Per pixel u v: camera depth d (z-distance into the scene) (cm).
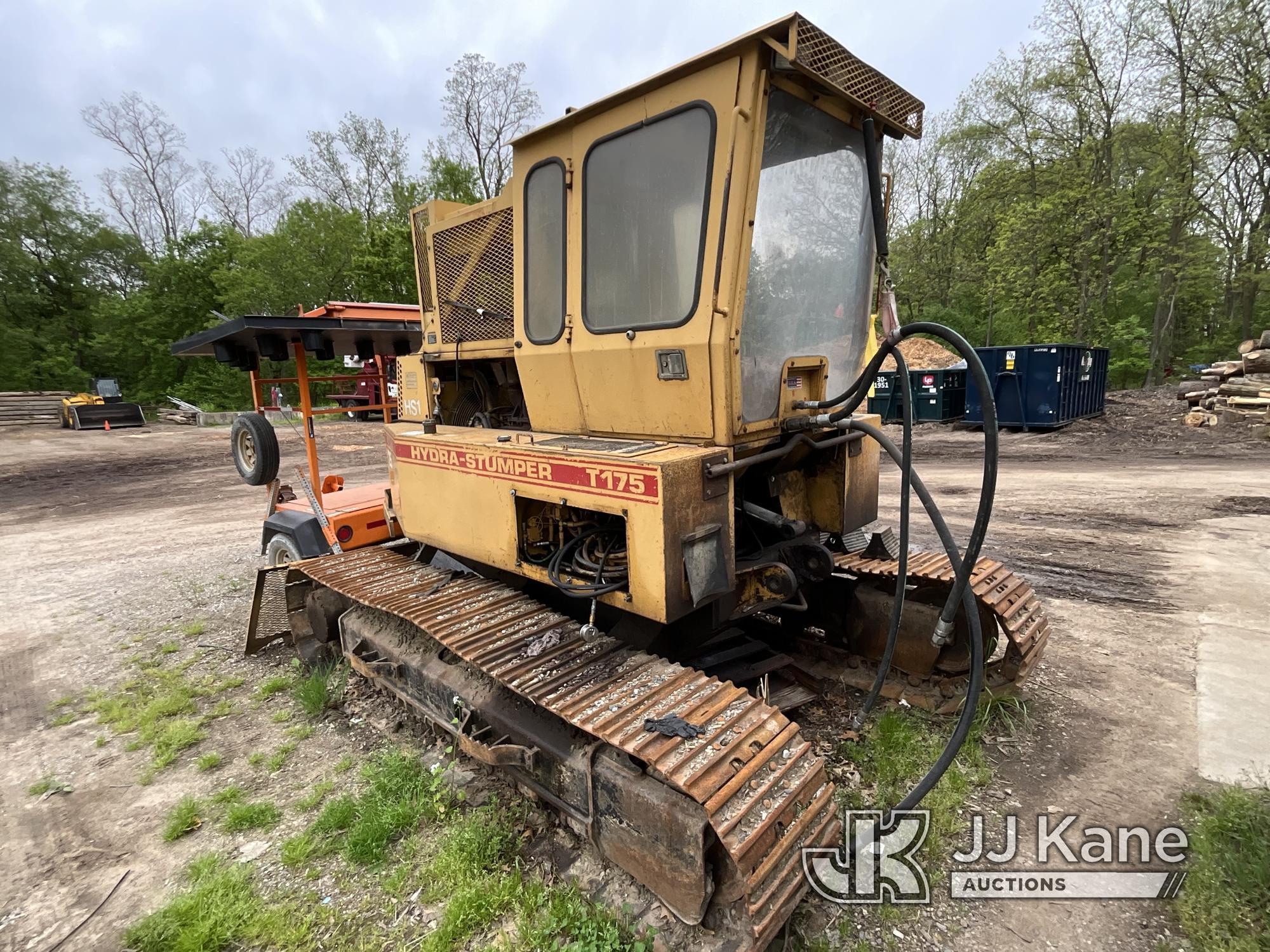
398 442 350
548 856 249
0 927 235
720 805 185
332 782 308
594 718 217
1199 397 1201
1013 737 306
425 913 230
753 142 217
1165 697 334
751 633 396
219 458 1564
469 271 350
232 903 238
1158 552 561
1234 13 1580
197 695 402
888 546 378
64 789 315
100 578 670
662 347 239
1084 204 1780
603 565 249
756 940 179
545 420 304
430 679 309
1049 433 1216
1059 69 1864
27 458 1596
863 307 318
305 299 2958
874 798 271
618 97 241
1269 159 1686
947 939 211
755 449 260
